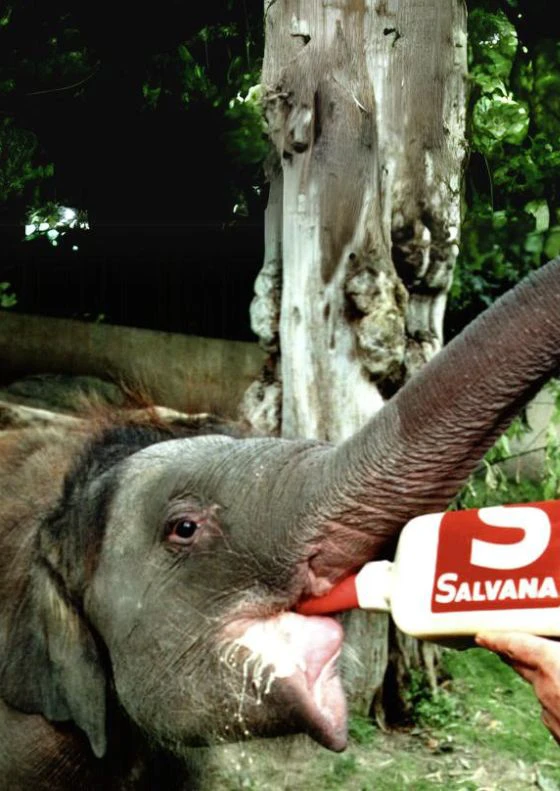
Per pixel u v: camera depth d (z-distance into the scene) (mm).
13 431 3049
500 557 1826
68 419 3014
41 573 2662
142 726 2482
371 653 4406
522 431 5969
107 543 2520
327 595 2256
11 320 7980
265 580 2305
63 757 2766
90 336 7781
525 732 4562
